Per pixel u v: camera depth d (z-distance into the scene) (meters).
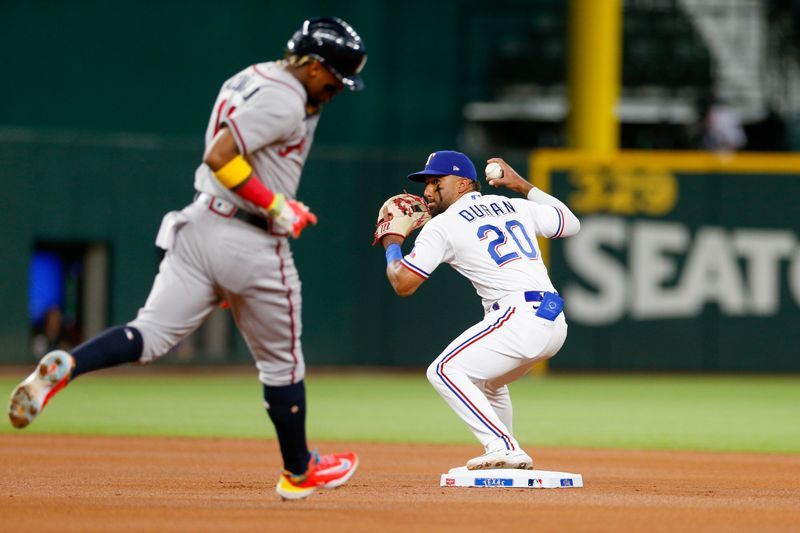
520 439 34.75
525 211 22.86
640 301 61.31
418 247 21.86
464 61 72.50
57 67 69.06
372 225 61.25
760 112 76.19
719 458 29.59
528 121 74.00
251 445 30.70
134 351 15.96
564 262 61.06
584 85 64.62
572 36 65.19
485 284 22.00
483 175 60.66
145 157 59.78
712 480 24.02
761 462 28.64
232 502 18.55
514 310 21.70
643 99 76.00
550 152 61.56
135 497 19.23
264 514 17.03
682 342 61.41
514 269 21.92
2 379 55.53
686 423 40.44
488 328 21.75
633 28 77.44
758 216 61.44
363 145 71.38
